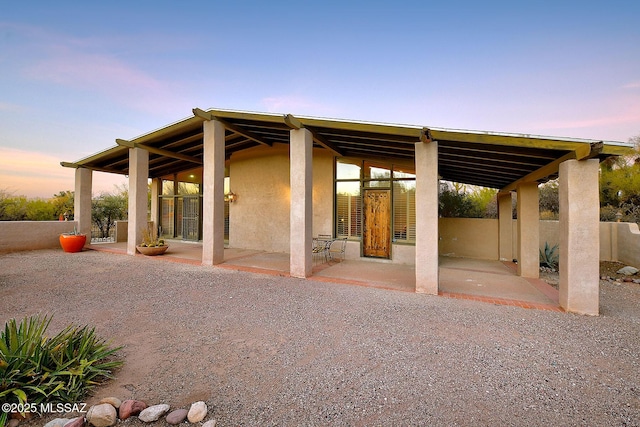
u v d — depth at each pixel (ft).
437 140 17.37
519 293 18.25
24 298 16.58
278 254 32.40
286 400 7.58
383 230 29.09
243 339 11.40
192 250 35.22
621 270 24.52
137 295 17.29
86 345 8.86
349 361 9.68
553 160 16.60
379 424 6.70
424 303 15.99
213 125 25.39
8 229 33.35
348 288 19.11
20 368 7.47
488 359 9.86
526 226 23.35
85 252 33.81
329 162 30.89
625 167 38.45
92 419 6.66
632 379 8.71
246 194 36.35
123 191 72.33
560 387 8.26
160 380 8.52
